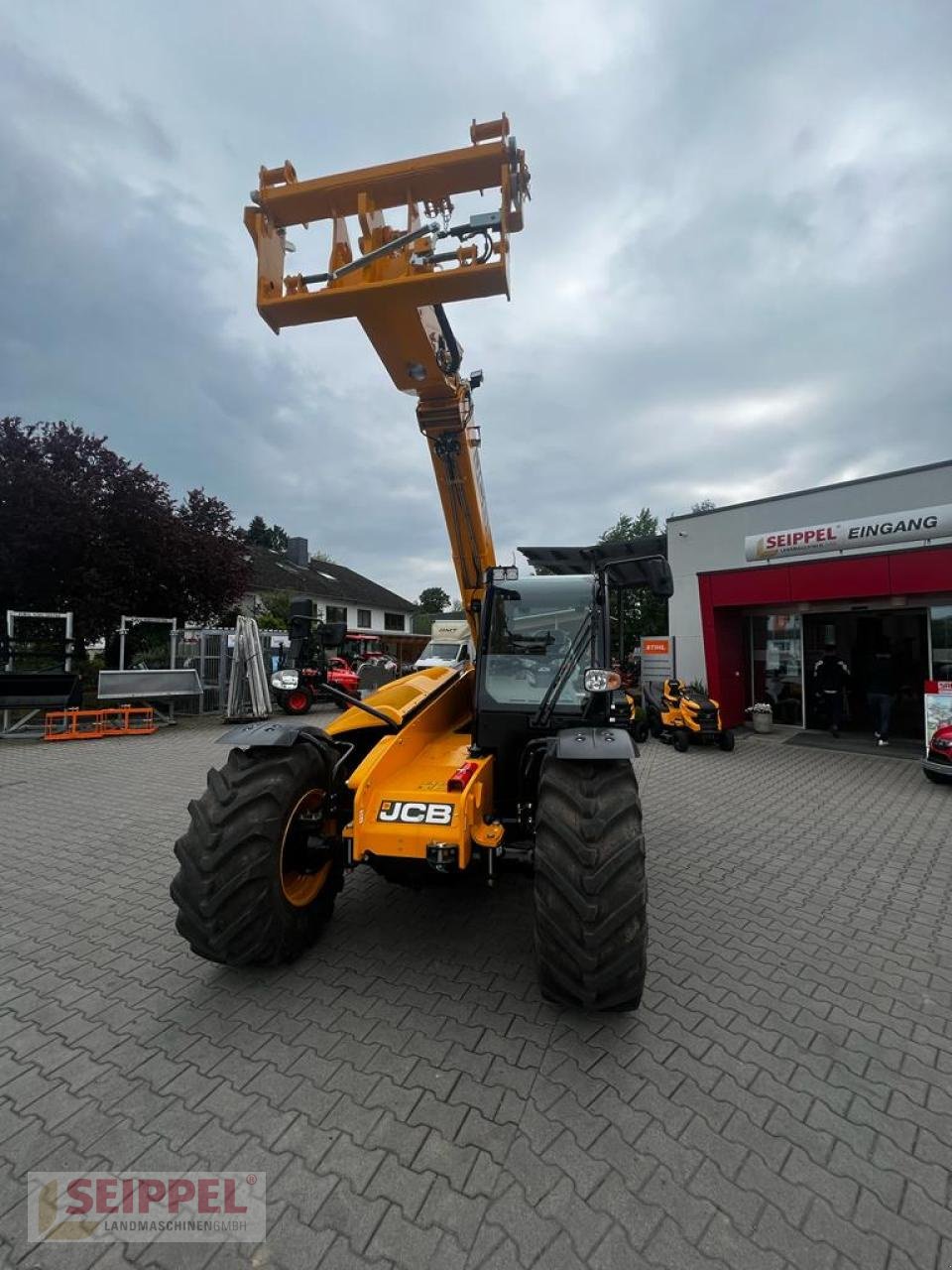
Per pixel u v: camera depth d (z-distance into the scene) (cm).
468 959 327
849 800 697
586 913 245
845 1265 167
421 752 366
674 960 333
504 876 443
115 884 438
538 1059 249
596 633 372
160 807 659
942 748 755
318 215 313
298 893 325
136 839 543
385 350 343
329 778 341
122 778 807
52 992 298
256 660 1400
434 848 278
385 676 398
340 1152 203
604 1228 177
